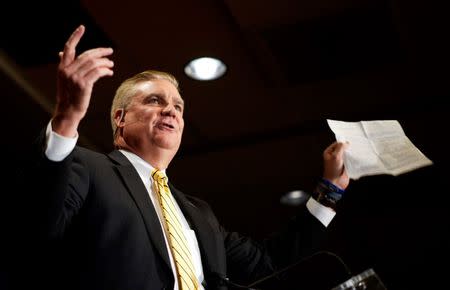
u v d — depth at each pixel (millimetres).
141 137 2252
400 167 2330
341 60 4867
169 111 2295
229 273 2416
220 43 4539
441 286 7273
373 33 4590
